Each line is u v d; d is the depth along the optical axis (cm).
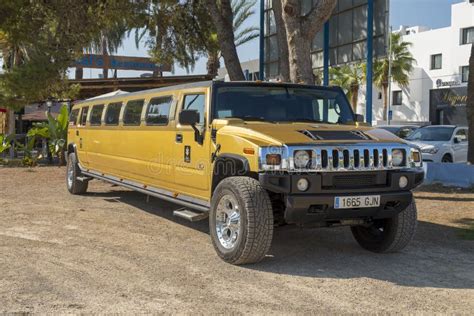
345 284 532
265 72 1667
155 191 796
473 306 473
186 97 717
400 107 4678
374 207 580
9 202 1038
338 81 4847
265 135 571
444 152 1744
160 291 498
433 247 704
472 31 4075
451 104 4159
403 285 532
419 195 1177
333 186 569
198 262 603
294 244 712
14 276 539
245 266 590
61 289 500
